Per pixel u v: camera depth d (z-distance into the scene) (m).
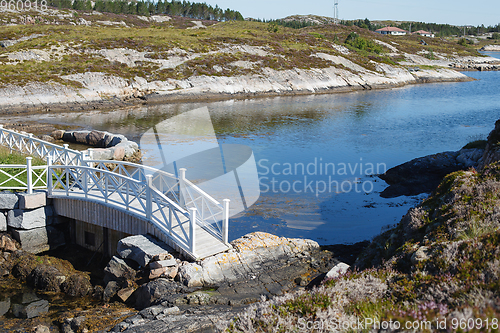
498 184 7.30
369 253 8.05
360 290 5.45
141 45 59.41
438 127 32.16
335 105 46.72
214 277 8.23
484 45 183.38
